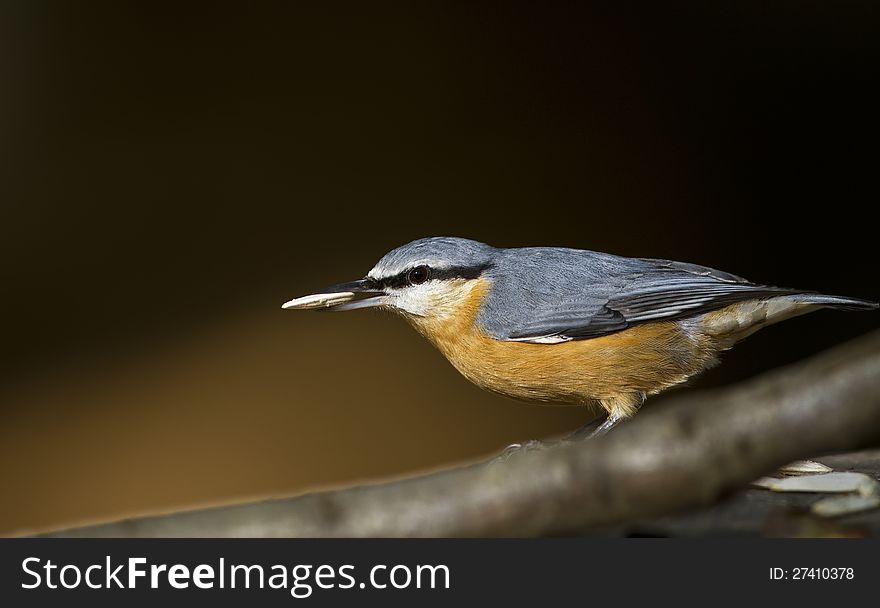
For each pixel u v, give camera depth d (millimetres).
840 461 3557
